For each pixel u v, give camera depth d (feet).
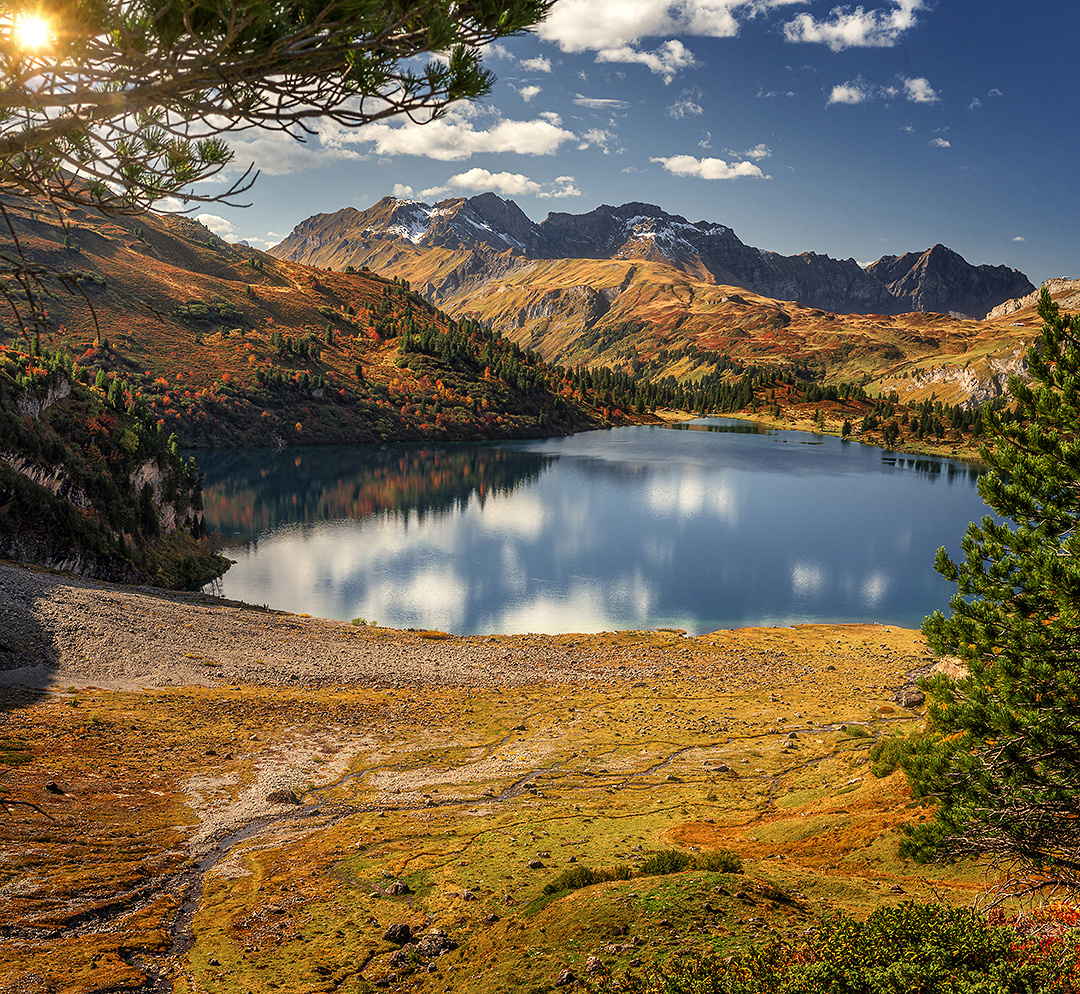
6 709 137.28
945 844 45.37
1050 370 49.34
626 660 233.14
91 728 133.18
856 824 85.20
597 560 392.47
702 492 613.93
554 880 69.77
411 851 89.97
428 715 168.96
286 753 136.05
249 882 80.89
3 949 61.26
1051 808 42.24
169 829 96.94
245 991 56.08
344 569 364.79
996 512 48.47
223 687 177.27
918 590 345.31
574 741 152.76
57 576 232.73
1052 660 42.37
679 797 115.96
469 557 394.52
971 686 45.03
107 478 323.37
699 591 338.95
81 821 93.45
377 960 61.00
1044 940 36.40
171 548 354.74
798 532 466.29
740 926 49.75
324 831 100.53
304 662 204.44
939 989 32.35
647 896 56.54
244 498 567.59
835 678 214.07
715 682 209.26
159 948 65.16
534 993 44.55
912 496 610.24
